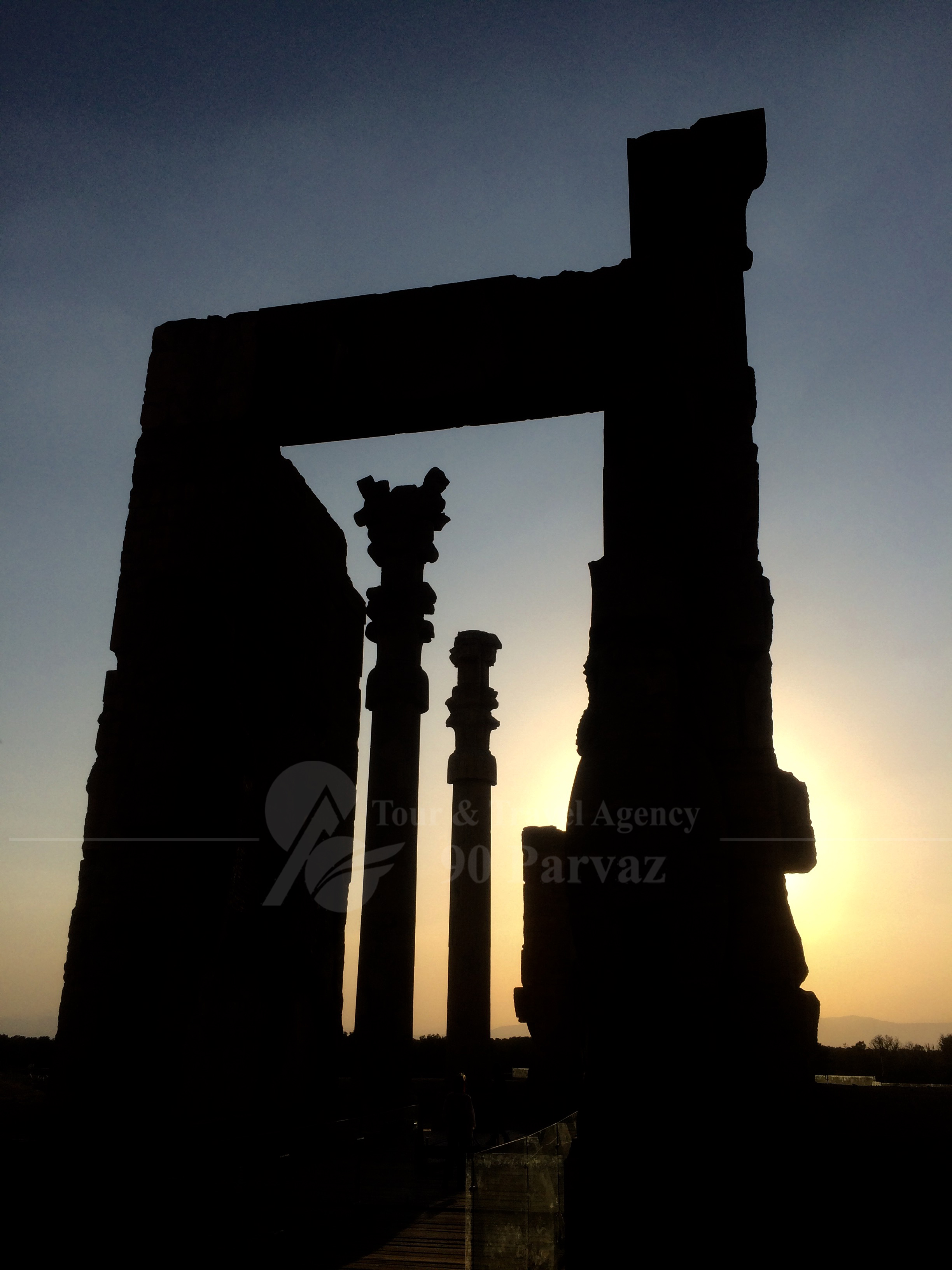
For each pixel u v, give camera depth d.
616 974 9.00
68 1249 8.12
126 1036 10.15
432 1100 19.97
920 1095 8.41
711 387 10.66
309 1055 12.89
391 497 20.03
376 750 19.09
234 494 11.89
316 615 13.88
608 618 10.02
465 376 11.70
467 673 23.59
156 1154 9.65
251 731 11.61
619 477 10.59
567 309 11.52
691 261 10.98
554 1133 9.86
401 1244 9.19
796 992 9.08
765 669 10.05
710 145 11.20
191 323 12.78
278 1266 8.30
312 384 12.20
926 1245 7.77
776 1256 7.93
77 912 10.77
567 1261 8.23
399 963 18.06
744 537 10.30
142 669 11.48
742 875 9.47
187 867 10.70
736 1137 8.51
